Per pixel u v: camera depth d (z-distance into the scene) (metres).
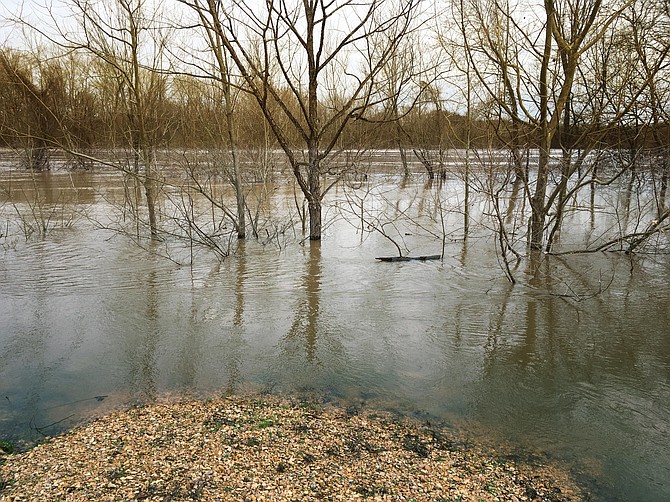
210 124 13.27
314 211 10.70
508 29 9.04
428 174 23.73
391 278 8.41
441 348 5.96
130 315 6.85
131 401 4.83
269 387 5.11
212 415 4.56
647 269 8.84
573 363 5.60
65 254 9.80
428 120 23.12
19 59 20.05
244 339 6.17
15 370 5.41
